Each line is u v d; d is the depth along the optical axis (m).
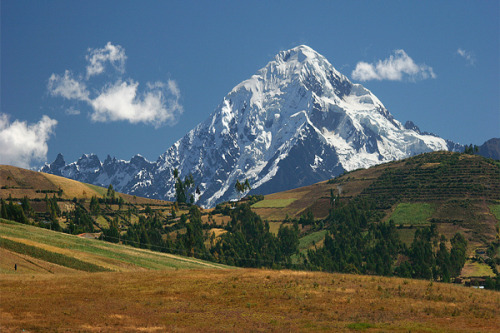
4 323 58.12
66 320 60.00
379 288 73.12
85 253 134.62
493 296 71.00
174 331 56.06
